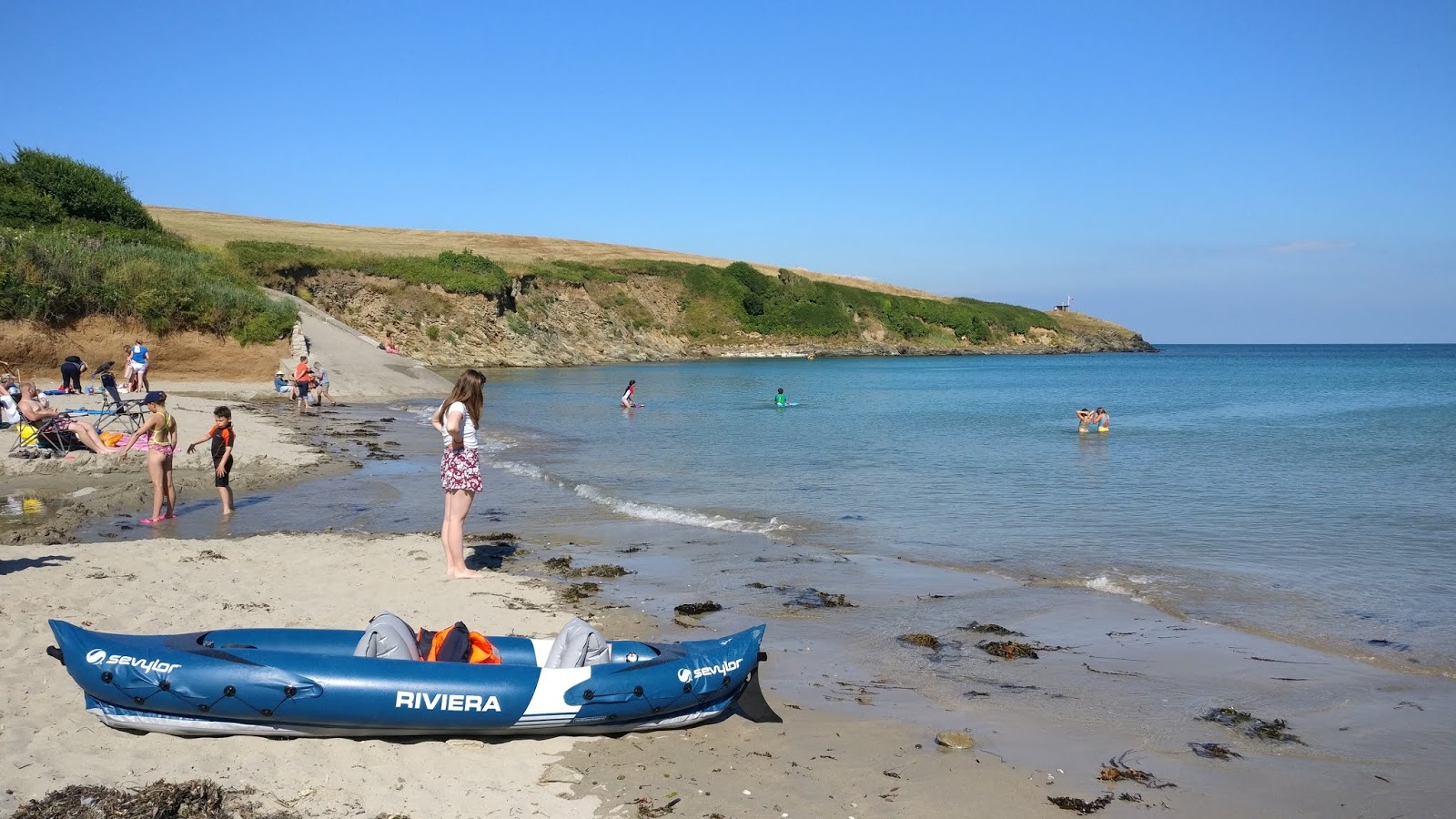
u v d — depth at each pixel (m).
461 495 9.68
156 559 9.87
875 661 7.63
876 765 5.66
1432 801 5.29
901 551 11.57
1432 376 69.75
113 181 48.94
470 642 6.28
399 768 5.33
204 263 40.12
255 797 4.88
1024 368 83.00
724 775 5.46
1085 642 8.13
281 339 35.72
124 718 5.53
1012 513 14.12
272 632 6.25
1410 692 6.94
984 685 7.09
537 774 5.39
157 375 32.53
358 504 14.14
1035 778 5.52
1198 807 5.20
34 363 30.14
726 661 6.23
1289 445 23.75
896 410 35.31
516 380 50.12
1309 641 8.12
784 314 94.94
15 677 6.23
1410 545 11.86
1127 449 22.89
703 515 13.84
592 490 15.90
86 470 15.88
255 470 16.48
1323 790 5.42
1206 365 94.12
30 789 4.76
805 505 14.77
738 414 32.41
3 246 30.28
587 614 8.71
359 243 85.31
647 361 77.88
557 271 79.06
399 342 58.00
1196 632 8.40
